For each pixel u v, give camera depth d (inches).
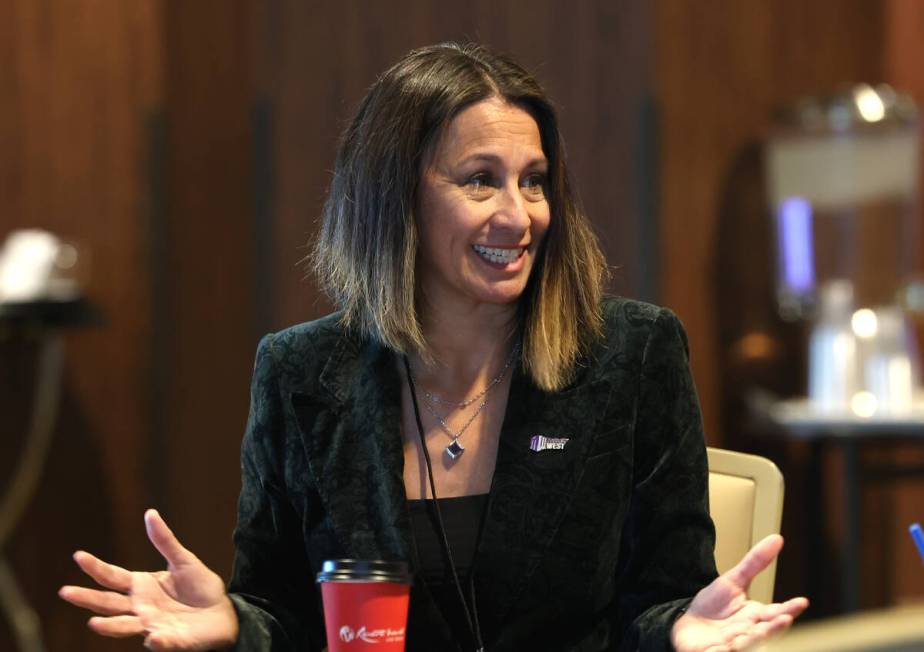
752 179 601.6
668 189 583.2
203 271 613.9
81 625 608.1
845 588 561.3
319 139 600.4
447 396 263.3
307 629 263.0
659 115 579.2
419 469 257.9
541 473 250.4
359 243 261.3
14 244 577.6
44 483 605.9
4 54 600.4
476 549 249.3
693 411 259.1
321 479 256.5
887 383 571.2
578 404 254.7
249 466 269.3
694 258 590.2
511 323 265.3
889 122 581.0
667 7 581.0
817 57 622.5
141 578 226.2
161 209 609.0
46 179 602.5
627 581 258.1
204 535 605.3
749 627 201.5
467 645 248.8
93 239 606.9
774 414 567.5
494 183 252.1
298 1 600.4
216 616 228.4
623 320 263.1
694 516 252.7
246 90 606.2
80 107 605.3
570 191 261.3
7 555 601.0
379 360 262.8
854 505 558.3
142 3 610.9
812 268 587.5
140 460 613.9
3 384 602.5
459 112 251.9
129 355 612.4
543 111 257.4
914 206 594.6
